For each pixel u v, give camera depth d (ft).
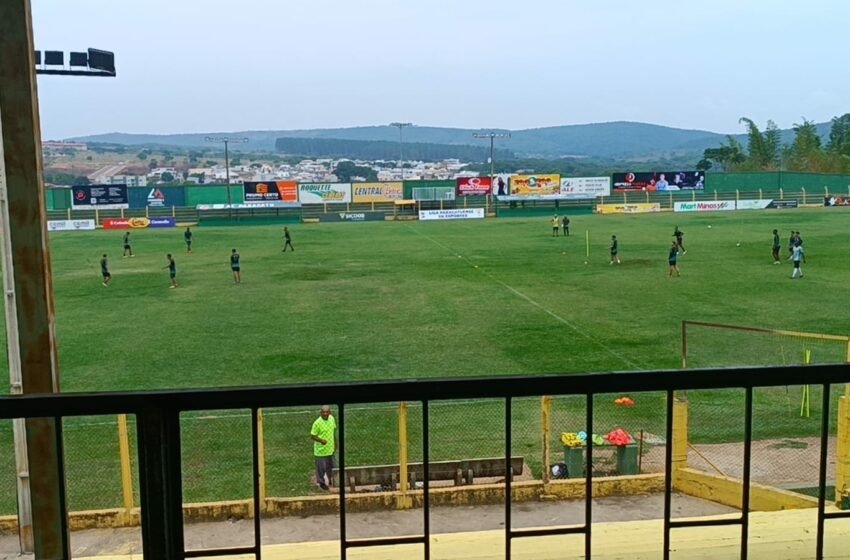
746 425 11.57
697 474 30.32
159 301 98.43
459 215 245.24
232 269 118.01
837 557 16.62
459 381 10.61
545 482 30.76
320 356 66.49
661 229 188.55
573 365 61.31
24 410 9.96
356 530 28.58
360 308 90.02
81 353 69.72
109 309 93.15
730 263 123.54
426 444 10.91
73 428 45.16
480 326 77.71
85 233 211.82
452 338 72.43
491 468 35.45
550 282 107.34
